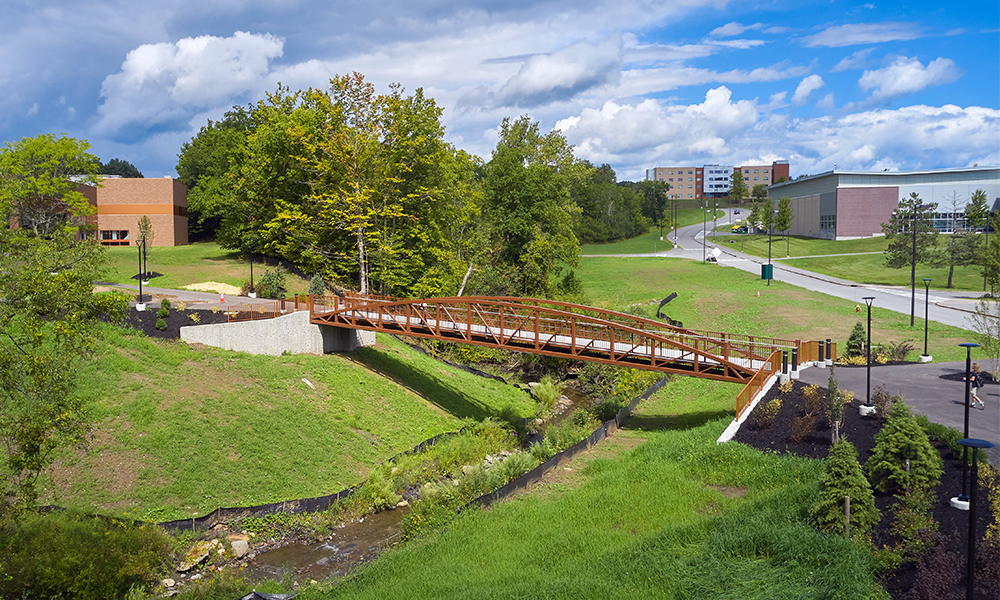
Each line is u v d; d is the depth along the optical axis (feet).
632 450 91.15
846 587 47.29
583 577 55.36
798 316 174.50
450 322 120.98
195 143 321.73
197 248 237.04
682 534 61.72
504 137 252.21
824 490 57.57
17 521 61.16
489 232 189.06
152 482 77.61
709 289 233.55
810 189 380.17
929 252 232.12
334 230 182.60
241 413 94.68
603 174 594.65
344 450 96.84
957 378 98.48
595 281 269.03
